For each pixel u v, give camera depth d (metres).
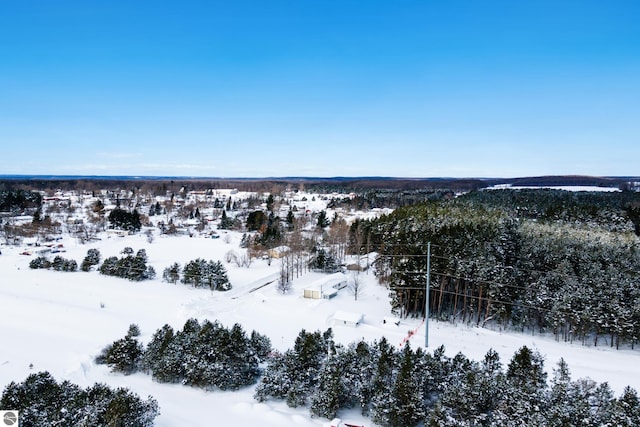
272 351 36.03
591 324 44.53
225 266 83.44
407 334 44.91
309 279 72.62
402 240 60.34
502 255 52.16
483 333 47.03
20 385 24.42
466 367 27.12
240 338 31.14
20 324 45.78
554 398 22.97
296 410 26.83
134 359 32.94
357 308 55.66
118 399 22.22
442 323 50.00
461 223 69.44
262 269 81.81
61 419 21.59
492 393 23.83
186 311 52.22
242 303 57.97
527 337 46.69
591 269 49.88
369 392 26.30
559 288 47.78
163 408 26.09
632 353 42.47
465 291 51.31
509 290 49.28
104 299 58.47
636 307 42.31
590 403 22.72
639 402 22.06
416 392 24.55
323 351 31.06
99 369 33.28
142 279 70.44
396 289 52.66
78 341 40.41
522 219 80.25
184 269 70.56
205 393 29.09
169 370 30.27
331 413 25.39
